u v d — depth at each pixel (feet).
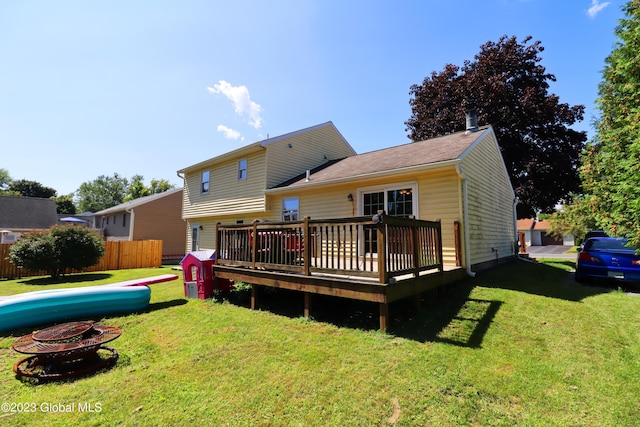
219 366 11.70
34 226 77.41
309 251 17.01
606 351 11.55
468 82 50.90
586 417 8.00
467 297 19.21
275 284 18.48
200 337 14.94
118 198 189.98
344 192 30.53
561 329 13.78
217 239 23.65
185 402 9.32
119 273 45.29
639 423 7.70
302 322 16.40
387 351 12.20
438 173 24.57
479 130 32.22
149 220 70.69
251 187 40.81
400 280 15.03
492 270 28.02
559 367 10.55
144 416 8.67
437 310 17.06
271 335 14.67
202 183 50.75
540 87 50.85
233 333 15.21
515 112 47.88
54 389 10.38
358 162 36.01
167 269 51.24
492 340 12.92
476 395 9.09
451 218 23.76
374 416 8.31
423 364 10.99
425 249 17.93
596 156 22.45
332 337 14.05
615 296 18.56
